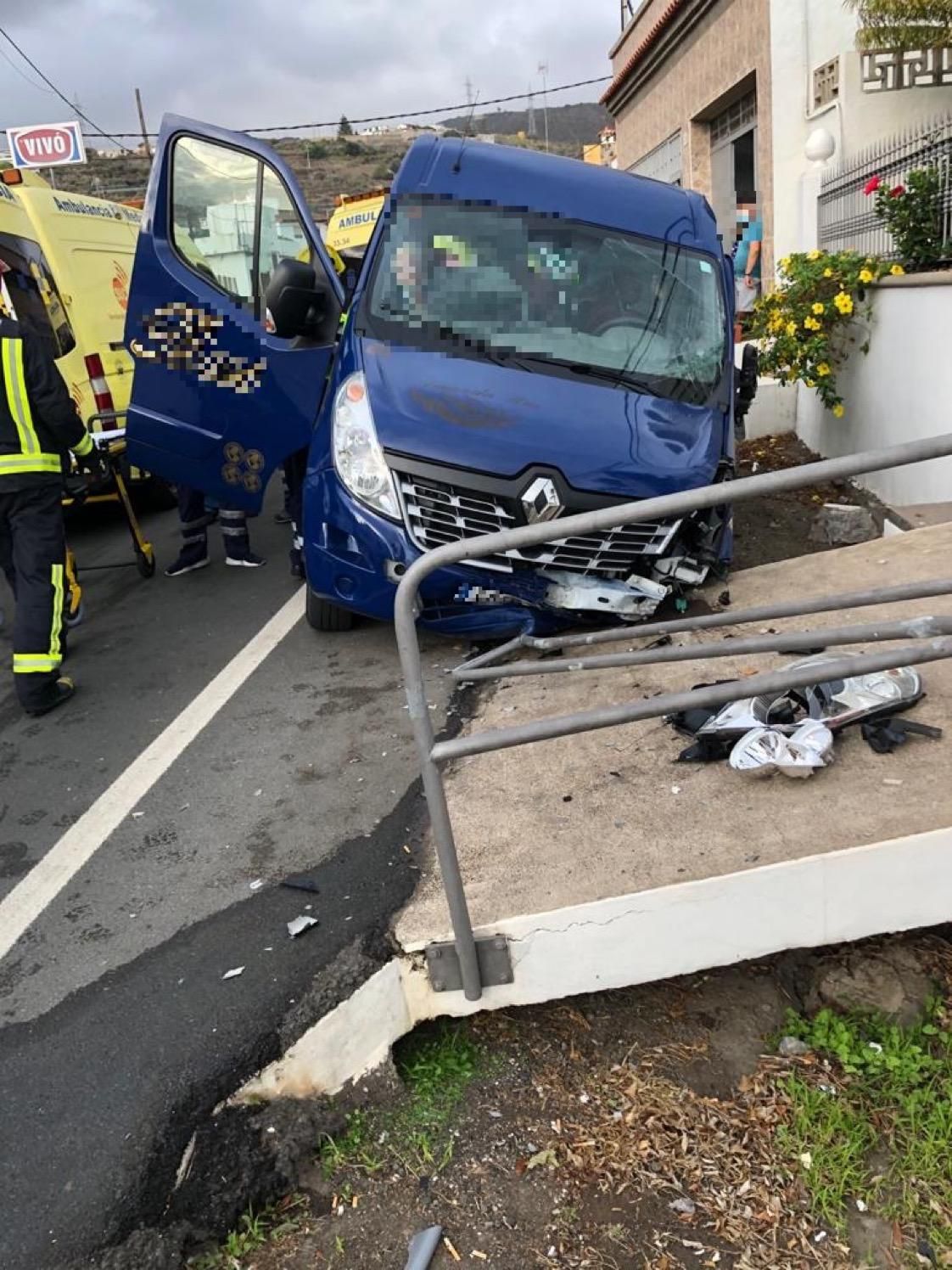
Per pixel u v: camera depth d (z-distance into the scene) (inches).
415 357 185.5
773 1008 107.9
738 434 284.5
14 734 182.7
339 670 194.7
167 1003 106.7
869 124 403.2
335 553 181.2
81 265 332.8
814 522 247.0
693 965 105.1
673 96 649.6
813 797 115.4
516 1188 89.9
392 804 141.3
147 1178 88.0
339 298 213.6
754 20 484.7
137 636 228.1
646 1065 101.7
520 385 181.8
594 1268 83.0
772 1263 82.5
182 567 275.4
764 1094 97.6
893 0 346.3
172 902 125.8
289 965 109.7
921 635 87.3
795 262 293.9
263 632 221.0
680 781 126.0
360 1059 101.7
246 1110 95.7
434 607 177.8
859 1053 100.7
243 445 221.9
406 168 217.2
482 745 90.6
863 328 282.4
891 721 127.9
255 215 216.8
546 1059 103.1
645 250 209.3
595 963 103.9
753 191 555.8
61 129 757.3
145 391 226.5
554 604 173.5
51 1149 90.7
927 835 102.7
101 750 172.2
